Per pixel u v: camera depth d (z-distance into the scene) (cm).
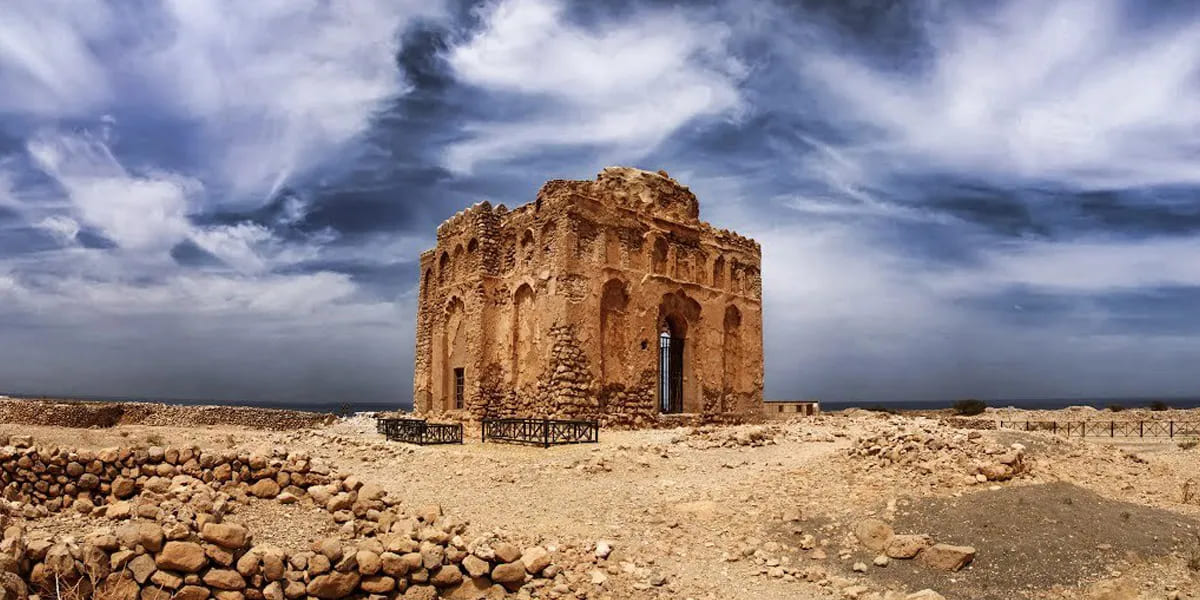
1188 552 1187
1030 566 1149
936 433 1798
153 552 877
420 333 3675
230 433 3167
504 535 1223
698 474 1845
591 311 2912
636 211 3178
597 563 1187
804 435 2412
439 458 2058
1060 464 1702
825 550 1285
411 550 1012
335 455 2191
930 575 1157
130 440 2806
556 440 2314
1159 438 3378
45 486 1144
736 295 3631
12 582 776
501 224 3294
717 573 1198
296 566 930
